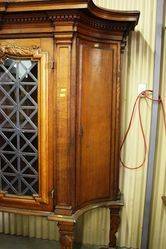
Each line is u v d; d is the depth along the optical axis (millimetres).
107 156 1594
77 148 1424
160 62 1720
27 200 1450
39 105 1371
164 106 1798
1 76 1395
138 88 1849
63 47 1312
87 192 1548
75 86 1353
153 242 1898
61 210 1418
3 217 2137
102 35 1472
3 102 1415
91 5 1257
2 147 1450
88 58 1423
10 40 1378
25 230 2127
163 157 1826
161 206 1844
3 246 2031
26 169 1447
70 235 1414
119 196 1708
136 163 1912
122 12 1390
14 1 1239
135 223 1978
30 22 1331
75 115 1377
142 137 1886
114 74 1535
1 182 1483
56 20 1272
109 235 1924
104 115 1540
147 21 1787
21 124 1416
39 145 1401
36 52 1335
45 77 1342
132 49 1821
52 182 1419
